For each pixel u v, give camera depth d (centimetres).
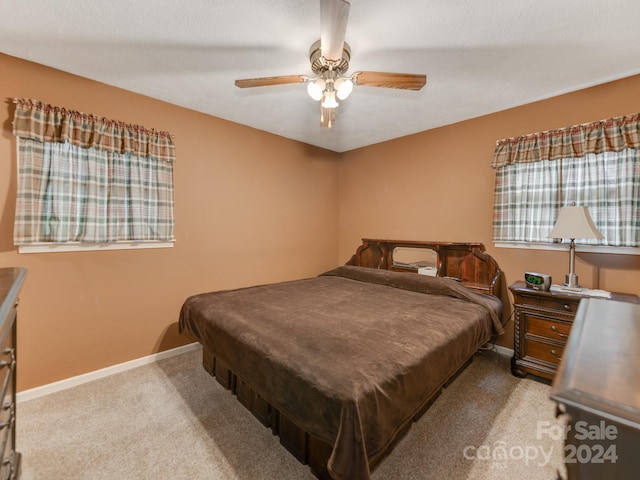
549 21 164
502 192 277
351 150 429
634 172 214
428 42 183
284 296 240
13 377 125
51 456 152
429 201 339
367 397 109
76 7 154
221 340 175
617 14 157
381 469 143
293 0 150
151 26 170
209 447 159
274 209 363
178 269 280
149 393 211
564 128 242
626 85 221
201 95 256
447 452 155
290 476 140
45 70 209
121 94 242
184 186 282
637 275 217
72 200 218
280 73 222
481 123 296
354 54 195
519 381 228
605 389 48
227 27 171
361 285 288
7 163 195
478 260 295
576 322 82
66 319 220
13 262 199
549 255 256
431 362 141
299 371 125
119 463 148
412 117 303
